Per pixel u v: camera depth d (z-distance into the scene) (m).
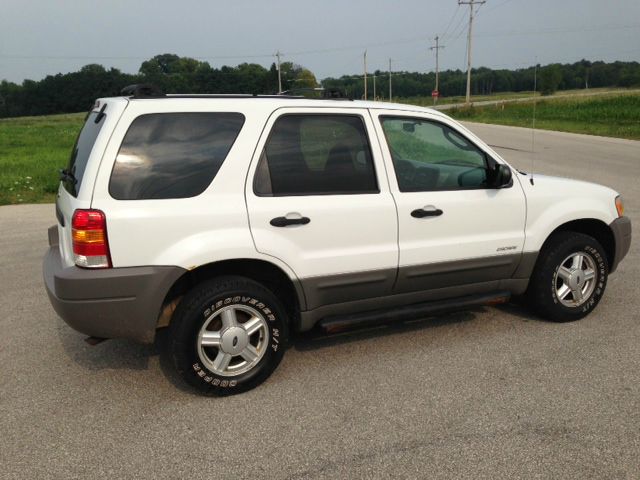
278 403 3.41
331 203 3.63
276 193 3.52
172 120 3.32
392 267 3.85
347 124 3.75
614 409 3.26
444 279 4.09
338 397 3.47
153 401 3.46
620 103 41.75
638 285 5.41
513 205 4.21
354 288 3.80
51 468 2.81
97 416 3.29
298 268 3.58
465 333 4.39
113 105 3.31
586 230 4.84
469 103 50.56
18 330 4.56
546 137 24.30
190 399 3.48
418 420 3.19
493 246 4.17
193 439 3.05
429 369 3.81
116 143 3.19
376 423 3.17
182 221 3.26
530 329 4.45
